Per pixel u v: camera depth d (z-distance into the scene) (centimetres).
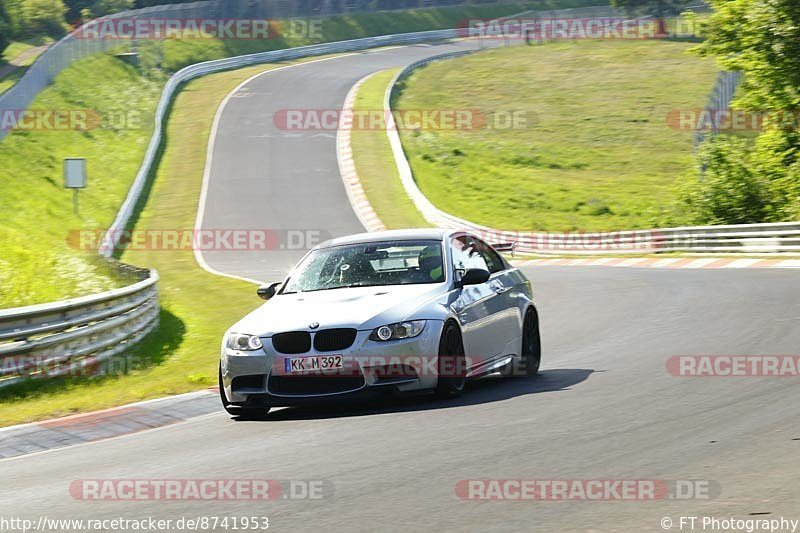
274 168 15462
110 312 4678
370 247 3148
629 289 6475
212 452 2375
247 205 13575
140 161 15312
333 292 2967
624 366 3325
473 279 3000
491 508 1695
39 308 4050
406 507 1733
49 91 16000
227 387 2844
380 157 16038
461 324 2903
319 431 2523
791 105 10388
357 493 1848
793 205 10525
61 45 17175
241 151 16438
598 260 9738
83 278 6053
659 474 1853
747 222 10862
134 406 3228
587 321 4888
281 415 2881
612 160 16375
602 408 2559
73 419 3069
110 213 12625
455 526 1608
